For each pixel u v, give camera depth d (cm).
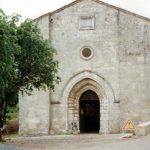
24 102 4106
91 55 4012
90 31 4028
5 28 2802
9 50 2812
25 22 3288
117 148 2302
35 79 3362
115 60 3953
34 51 3244
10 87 3206
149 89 3859
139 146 2342
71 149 2395
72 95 4066
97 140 2972
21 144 2825
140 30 3912
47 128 4053
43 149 2448
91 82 4025
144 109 3859
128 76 3912
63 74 4066
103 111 3972
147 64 3875
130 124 3622
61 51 4078
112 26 3978
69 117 4062
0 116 3300
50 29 4112
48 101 4062
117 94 3938
